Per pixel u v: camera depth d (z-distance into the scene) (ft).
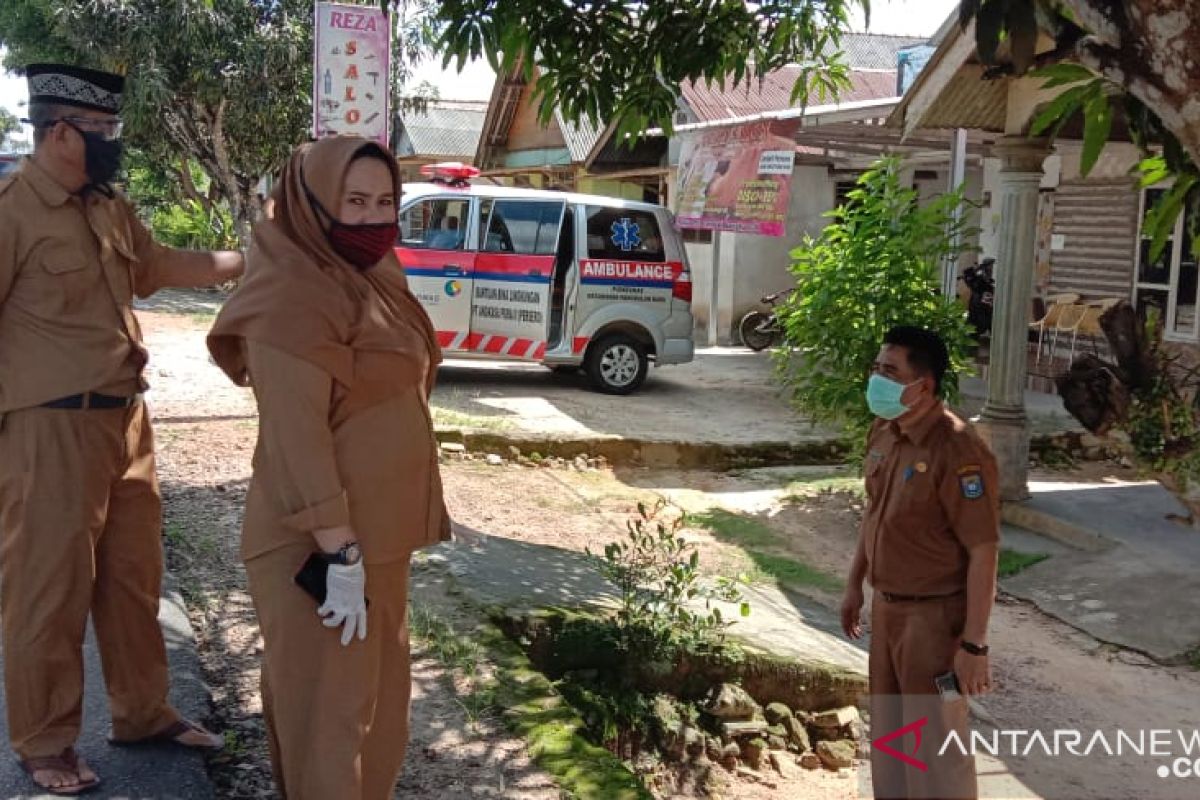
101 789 10.74
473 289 37.96
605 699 16.01
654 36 20.36
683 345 40.83
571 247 39.24
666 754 15.84
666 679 16.67
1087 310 42.22
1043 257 47.75
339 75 18.24
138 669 11.49
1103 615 21.95
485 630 15.69
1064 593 23.12
